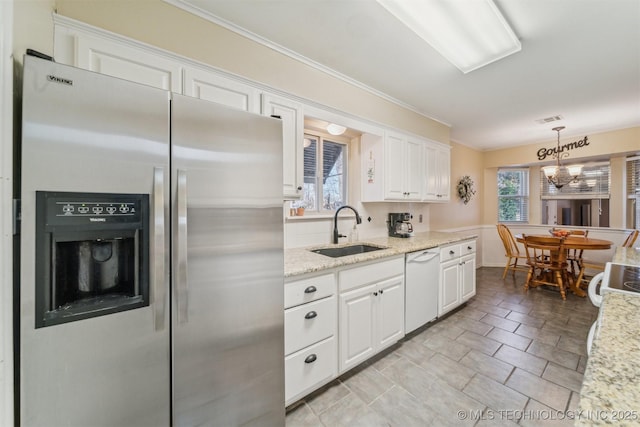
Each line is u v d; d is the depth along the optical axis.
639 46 1.84
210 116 1.02
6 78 0.68
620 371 0.56
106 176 0.81
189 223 0.97
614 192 4.05
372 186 2.72
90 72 0.79
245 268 1.14
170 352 0.94
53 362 0.75
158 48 1.39
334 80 2.26
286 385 1.48
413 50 1.95
